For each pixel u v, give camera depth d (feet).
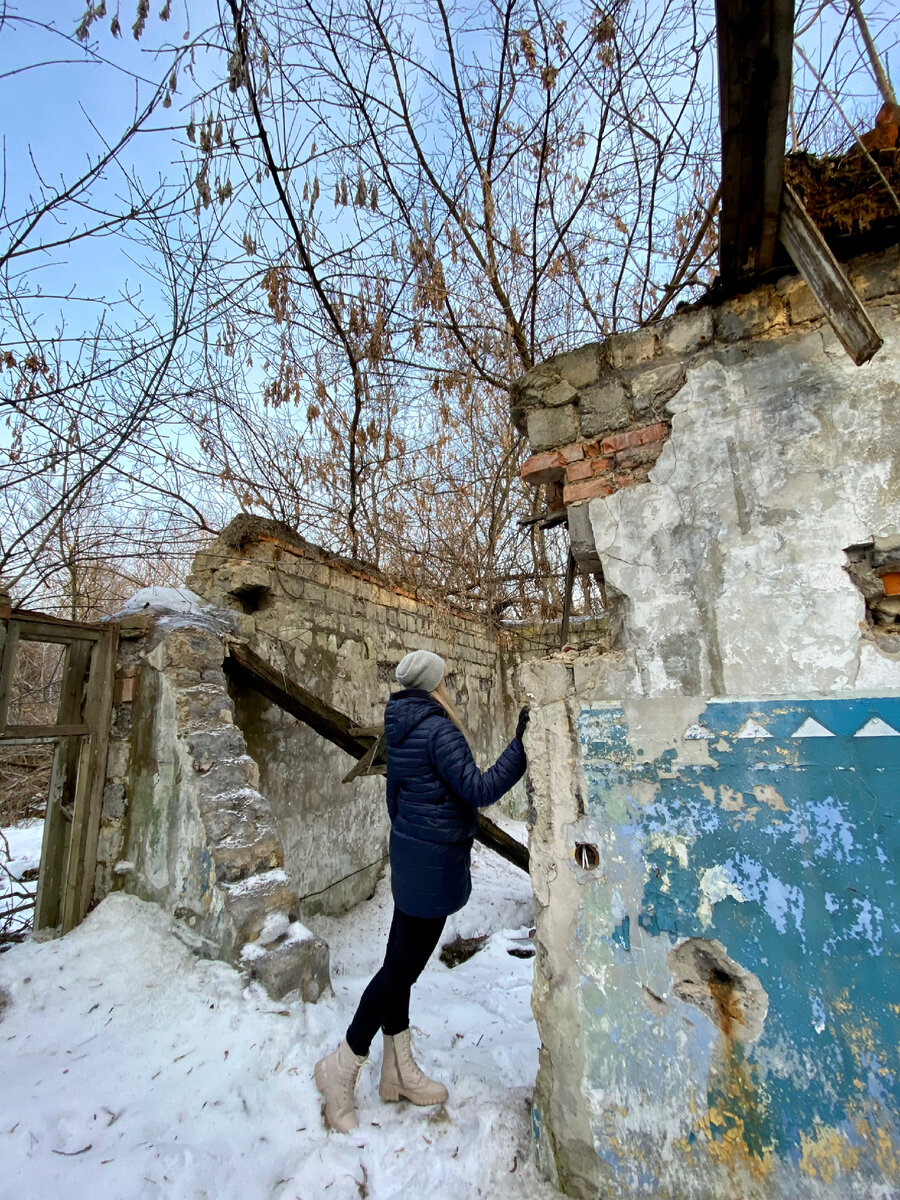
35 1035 7.80
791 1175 4.99
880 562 5.46
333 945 13.65
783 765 5.49
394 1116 6.77
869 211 5.45
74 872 10.21
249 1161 6.09
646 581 6.35
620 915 5.91
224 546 14.29
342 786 16.12
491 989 10.71
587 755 6.29
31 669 17.78
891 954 4.92
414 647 21.45
